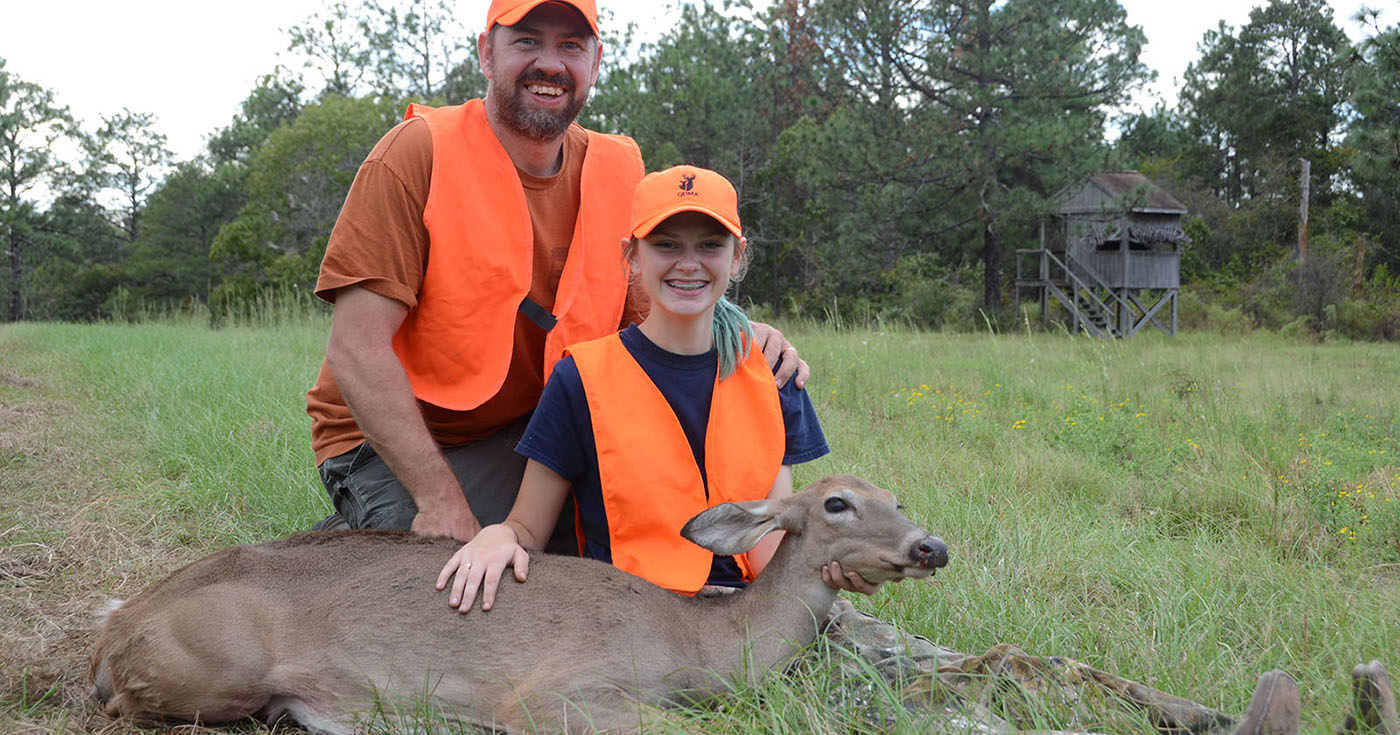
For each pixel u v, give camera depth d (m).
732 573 4.26
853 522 3.56
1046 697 3.31
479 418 4.77
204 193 54.84
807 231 37.91
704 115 36.81
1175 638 4.08
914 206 32.22
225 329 19.31
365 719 3.52
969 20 31.20
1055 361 15.23
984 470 7.44
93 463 7.51
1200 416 9.38
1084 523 6.09
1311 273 32.56
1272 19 56.28
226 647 3.50
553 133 4.58
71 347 15.80
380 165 4.42
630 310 5.01
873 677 3.30
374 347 4.32
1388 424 9.72
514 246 4.59
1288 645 4.14
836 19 31.23
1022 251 31.83
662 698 3.45
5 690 3.85
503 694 3.45
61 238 57.41
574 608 3.53
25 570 5.25
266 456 6.93
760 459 4.17
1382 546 6.04
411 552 3.78
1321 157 50.97
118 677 3.60
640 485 3.99
